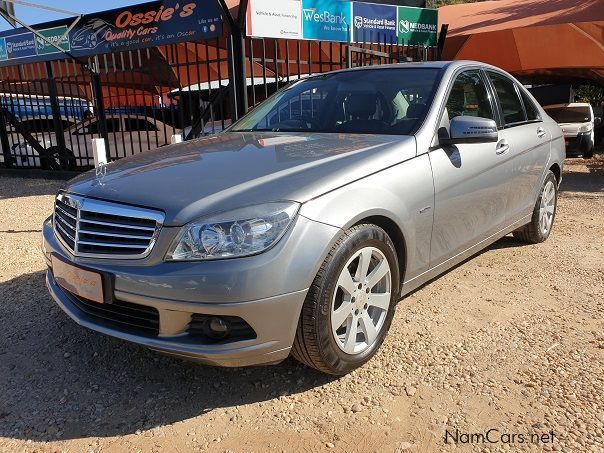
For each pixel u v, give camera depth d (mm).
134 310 2729
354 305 2943
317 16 8523
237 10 8375
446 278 4551
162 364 3244
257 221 2516
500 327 3629
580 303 4008
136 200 2693
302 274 2584
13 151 12812
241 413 2756
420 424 2631
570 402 2773
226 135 4020
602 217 6887
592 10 11000
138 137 10516
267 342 2580
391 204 3029
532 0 13812
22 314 3961
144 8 8844
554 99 15461
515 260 4996
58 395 2951
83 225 2861
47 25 10297
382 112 3771
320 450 2463
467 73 4164
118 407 2836
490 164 3996
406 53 10664
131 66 9641
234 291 2457
